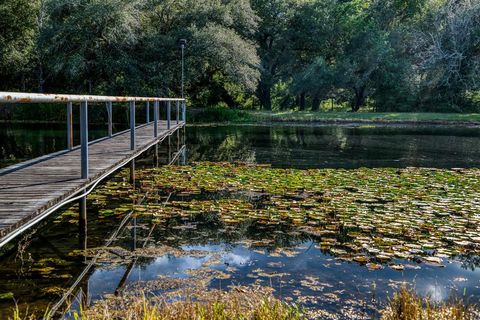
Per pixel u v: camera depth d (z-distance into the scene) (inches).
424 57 1130.7
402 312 110.0
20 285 138.4
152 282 140.4
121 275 146.5
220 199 250.8
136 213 221.9
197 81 1029.8
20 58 1022.4
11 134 647.8
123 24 866.1
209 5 965.2
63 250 171.3
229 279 142.6
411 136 645.9
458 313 107.1
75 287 136.9
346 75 1105.4
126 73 906.1
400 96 1167.6
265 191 269.7
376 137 631.8
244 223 206.4
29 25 1037.8
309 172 331.0
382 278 144.6
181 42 830.5
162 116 949.8
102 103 932.0
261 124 903.1
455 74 1090.1
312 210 223.9
